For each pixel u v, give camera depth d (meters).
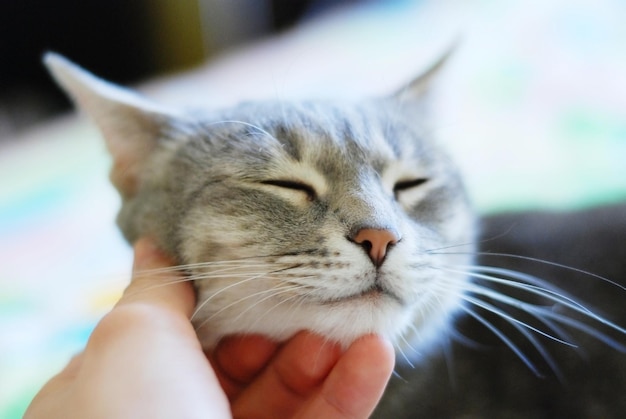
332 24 0.57
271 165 0.27
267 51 0.58
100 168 0.52
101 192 0.49
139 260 0.27
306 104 0.30
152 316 0.23
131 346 0.21
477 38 0.49
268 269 0.25
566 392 0.33
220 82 0.56
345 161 0.27
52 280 0.42
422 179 0.30
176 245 0.27
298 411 0.26
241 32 0.61
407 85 0.34
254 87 0.52
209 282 0.26
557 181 0.40
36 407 0.22
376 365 0.24
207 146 0.29
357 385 0.24
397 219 0.26
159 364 0.21
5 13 0.61
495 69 0.47
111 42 0.63
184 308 0.25
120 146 0.31
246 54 0.59
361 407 0.25
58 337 0.38
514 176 0.41
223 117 0.30
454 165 0.33
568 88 0.45
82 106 0.30
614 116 0.43
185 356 0.22
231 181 0.27
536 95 0.45
